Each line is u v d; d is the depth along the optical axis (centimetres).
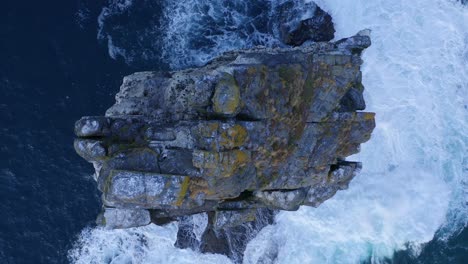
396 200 3566
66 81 3950
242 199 2595
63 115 3919
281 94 2297
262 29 3888
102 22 4009
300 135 2444
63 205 3819
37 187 3831
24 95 3922
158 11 3988
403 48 3703
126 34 3981
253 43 3884
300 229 3506
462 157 3659
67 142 3897
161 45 3950
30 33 4009
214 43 3922
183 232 3494
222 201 2552
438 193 3600
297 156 2494
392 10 3719
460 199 3622
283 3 3844
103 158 2173
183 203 2291
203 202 2358
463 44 3722
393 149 3631
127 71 3947
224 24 3938
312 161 2562
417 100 3666
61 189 3844
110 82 3944
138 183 2128
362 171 3575
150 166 2189
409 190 3584
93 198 3844
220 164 2214
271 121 2316
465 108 3700
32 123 3900
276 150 2398
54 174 3859
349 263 3525
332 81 2431
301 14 3775
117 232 3716
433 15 3722
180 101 2316
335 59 2430
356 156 3572
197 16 3956
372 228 3544
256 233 3394
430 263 3544
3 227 3728
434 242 3553
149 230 3644
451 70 3706
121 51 3972
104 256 3728
